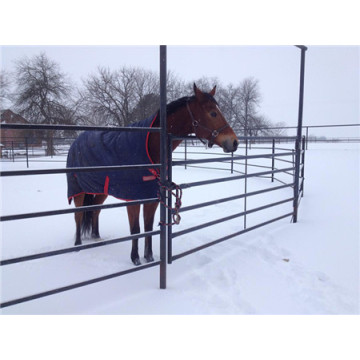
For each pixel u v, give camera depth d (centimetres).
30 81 2300
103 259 325
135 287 265
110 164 296
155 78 2508
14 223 470
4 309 230
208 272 294
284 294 254
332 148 1758
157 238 395
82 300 244
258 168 1121
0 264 181
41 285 268
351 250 343
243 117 3072
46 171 187
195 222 468
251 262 317
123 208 577
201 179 896
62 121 2328
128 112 2462
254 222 467
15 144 2300
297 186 459
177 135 276
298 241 374
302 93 440
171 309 232
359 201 574
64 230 435
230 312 228
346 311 230
